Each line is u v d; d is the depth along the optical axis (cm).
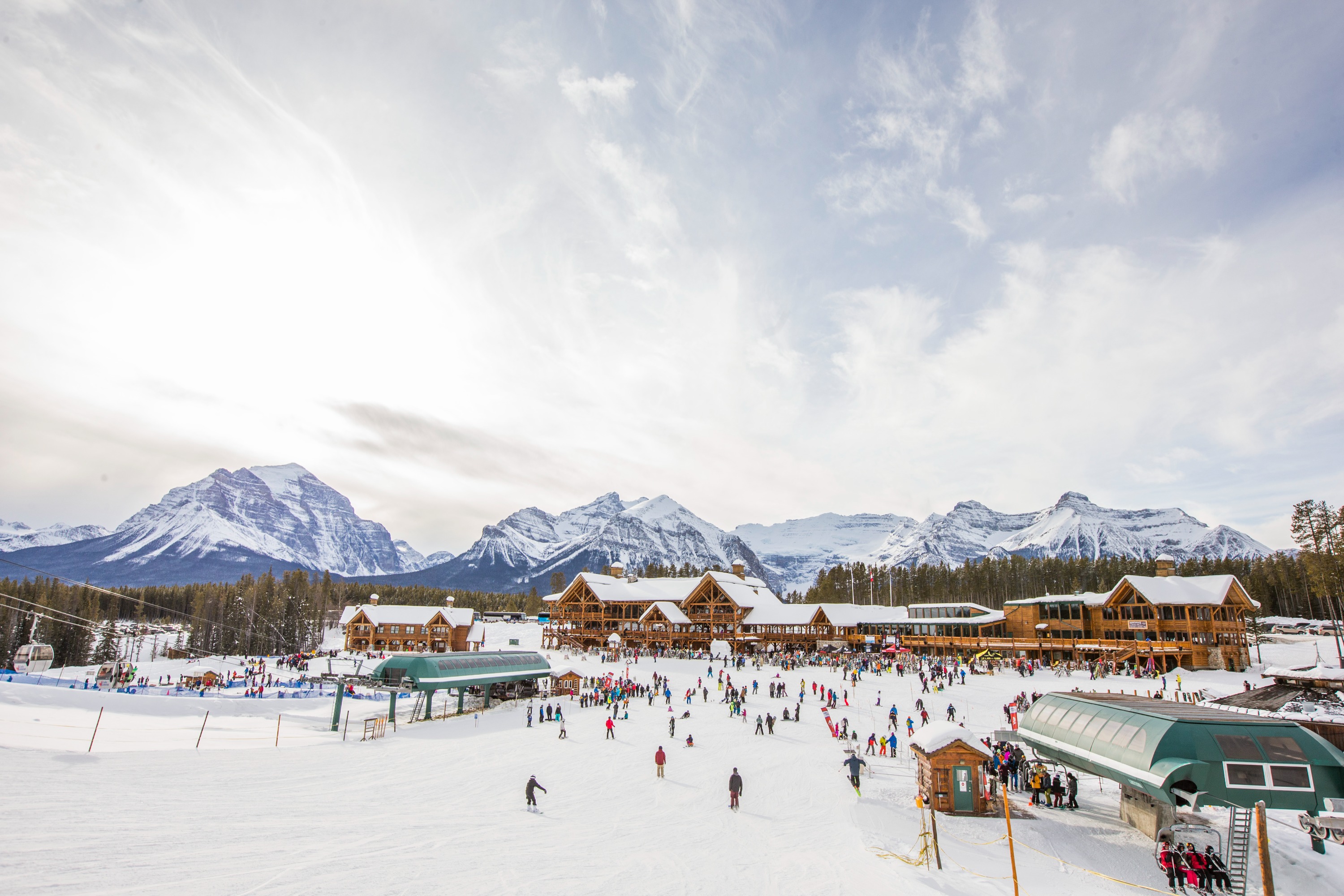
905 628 11188
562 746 4981
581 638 12756
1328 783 2430
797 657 9956
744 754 4741
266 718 6016
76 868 2172
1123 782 2794
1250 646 10412
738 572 14500
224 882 2155
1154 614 9081
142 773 3609
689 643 12119
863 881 2458
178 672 9244
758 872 2555
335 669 10238
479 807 3347
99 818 2730
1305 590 13438
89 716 5166
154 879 2136
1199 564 18925
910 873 2530
